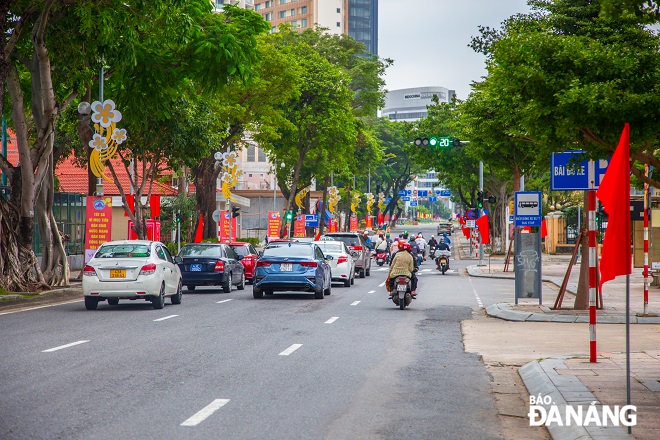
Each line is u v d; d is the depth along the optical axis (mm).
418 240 53875
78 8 23594
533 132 13695
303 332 16641
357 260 41812
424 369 12016
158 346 14078
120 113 27984
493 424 8328
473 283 37531
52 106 26688
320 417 8469
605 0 9695
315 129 63625
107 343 14391
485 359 13172
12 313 20297
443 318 20359
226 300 25688
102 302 24578
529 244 23125
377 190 136000
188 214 51844
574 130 12797
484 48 34125
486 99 25922
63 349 13508
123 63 25562
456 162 63844
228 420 8219
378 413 8750
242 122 50406
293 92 51531
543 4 24500
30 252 26969
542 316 19906
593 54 12969
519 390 10383
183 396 9516
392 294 22875
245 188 107875
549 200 81188
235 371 11445
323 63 63906
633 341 15672
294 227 75562
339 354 13422
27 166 26703
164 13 24203
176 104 34688
